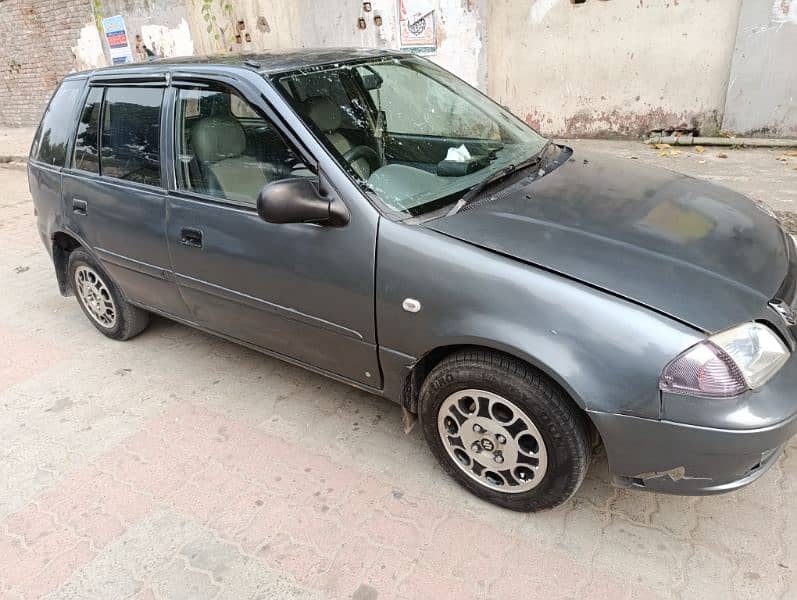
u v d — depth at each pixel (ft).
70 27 37.58
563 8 22.38
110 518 8.68
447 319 7.45
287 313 9.23
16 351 13.57
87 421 10.88
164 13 32.94
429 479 8.96
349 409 10.67
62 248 13.58
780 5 18.79
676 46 21.06
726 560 7.35
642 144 22.31
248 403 11.04
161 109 10.39
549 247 7.31
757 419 6.28
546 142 10.80
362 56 10.52
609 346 6.57
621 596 7.02
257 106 8.97
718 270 7.07
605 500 8.36
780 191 16.16
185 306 11.10
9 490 9.37
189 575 7.72
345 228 8.13
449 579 7.38
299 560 7.80
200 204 9.80
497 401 7.55
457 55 24.98
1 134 42.11
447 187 8.67
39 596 7.61
